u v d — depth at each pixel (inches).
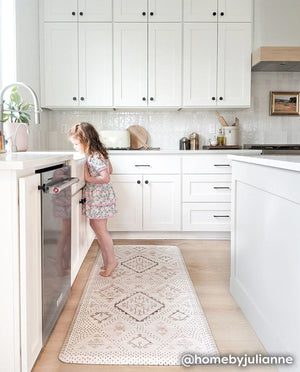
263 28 147.8
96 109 155.6
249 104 148.3
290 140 161.2
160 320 75.6
